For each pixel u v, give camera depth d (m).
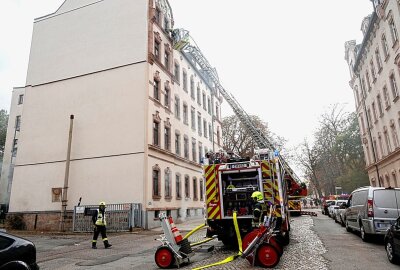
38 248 13.13
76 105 24.83
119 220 20.17
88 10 26.78
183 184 28.41
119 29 25.20
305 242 11.81
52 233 19.50
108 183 22.11
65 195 22.52
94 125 23.78
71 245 14.02
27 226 23.17
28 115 26.25
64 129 24.62
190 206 29.48
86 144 23.56
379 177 29.70
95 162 22.91
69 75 25.80
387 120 25.22
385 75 24.27
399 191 11.34
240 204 10.63
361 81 33.06
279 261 8.30
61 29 27.33
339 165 53.81
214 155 11.59
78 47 26.19
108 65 24.69
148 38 24.17
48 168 24.20
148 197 21.41
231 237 10.51
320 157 55.44
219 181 10.83
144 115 22.55
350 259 8.52
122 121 23.02
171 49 28.55
